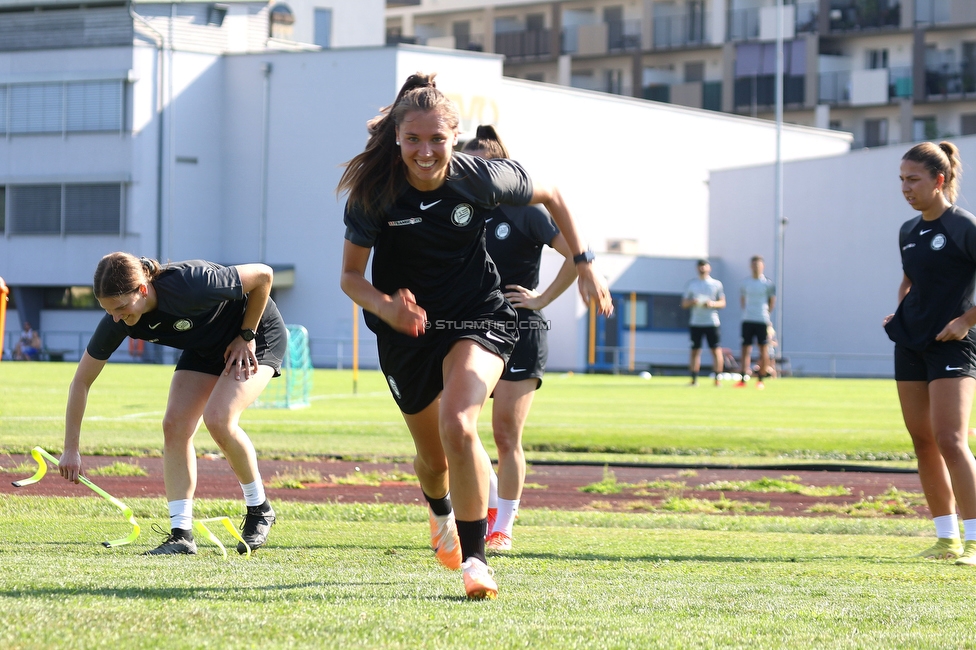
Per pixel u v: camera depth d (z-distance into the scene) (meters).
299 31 63.78
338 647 3.71
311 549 6.99
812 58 64.94
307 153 44.69
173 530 6.88
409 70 43.91
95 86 45.28
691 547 7.39
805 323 46.09
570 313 42.91
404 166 5.09
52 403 20.11
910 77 63.97
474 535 5.03
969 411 7.33
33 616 3.99
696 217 54.72
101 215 45.47
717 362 29.86
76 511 8.52
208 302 6.62
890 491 11.03
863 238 44.22
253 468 7.15
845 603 5.01
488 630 4.04
